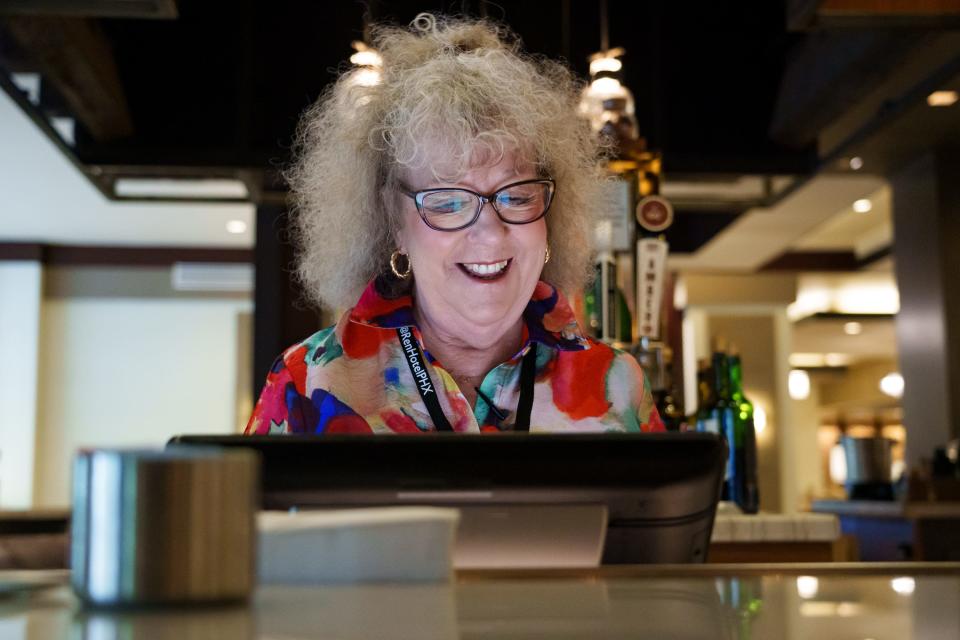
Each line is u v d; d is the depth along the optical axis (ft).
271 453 3.33
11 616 1.88
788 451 37.52
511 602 2.10
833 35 15.28
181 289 39.32
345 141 6.30
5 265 38.29
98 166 16.35
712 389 8.45
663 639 1.64
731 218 24.35
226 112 16.43
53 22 12.72
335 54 16.48
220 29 16.52
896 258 23.73
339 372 5.54
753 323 37.99
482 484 3.32
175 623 1.75
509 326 5.70
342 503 3.33
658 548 3.47
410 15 15.44
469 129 5.60
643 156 8.78
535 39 16.02
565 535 3.35
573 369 5.66
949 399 22.39
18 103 15.11
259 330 19.99
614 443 3.39
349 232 6.36
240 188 28.27
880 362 59.93
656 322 8.44
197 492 1.93
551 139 5.99
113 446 2.02
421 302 5.85
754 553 7.91
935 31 12.76
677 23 17.20
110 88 15.05
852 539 11.05
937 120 19.98
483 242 5.57
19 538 6.43
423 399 5.50
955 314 22.21
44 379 39.22
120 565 1.92
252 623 1.75
